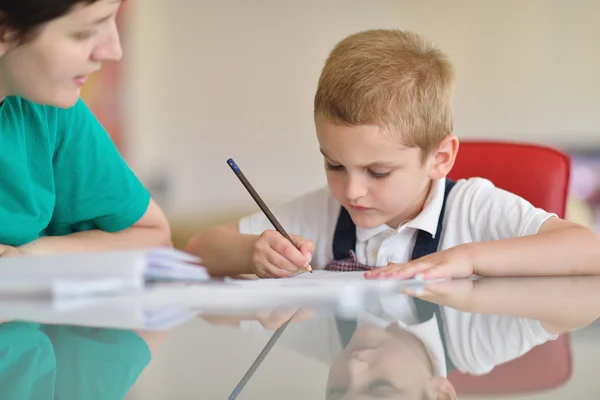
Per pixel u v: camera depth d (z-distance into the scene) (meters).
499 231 1.30
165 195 4.33
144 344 0.51
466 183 1.39
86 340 0.52
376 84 1.21
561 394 0.37
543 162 1.49
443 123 1.32
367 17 4.22
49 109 1.23
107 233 1.35
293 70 4.29
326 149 1.26
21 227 1.18
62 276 0.77
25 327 0.58
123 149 4.24
